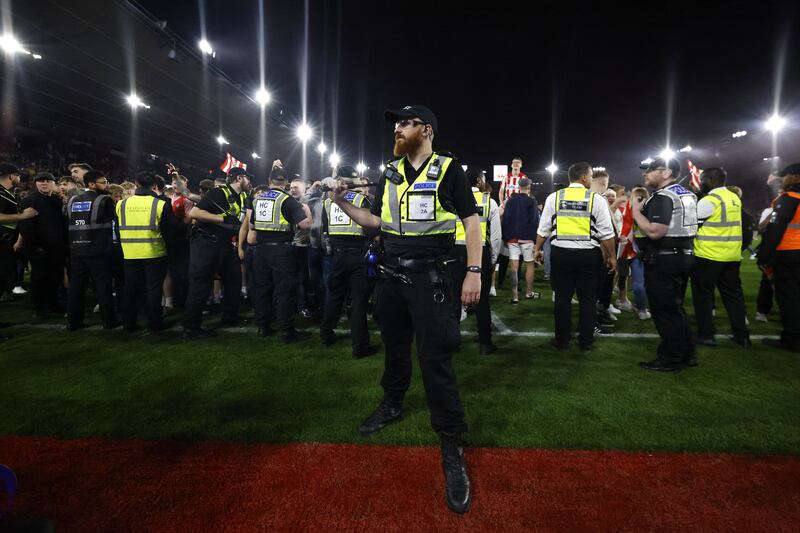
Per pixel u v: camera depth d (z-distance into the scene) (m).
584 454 2.26
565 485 2.00
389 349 2.46
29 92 15.56
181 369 3.52
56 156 17.94
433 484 2.01
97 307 5.92
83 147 19.59
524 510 1.83
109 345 4.18
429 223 2.09
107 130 20.38
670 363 3.43
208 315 5.58
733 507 1.85
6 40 11.96
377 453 2.27
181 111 19.22
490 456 2.24
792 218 3.84
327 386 3.17
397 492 1.95
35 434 2.47
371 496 1.92
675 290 3.37
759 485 2.00
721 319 5.33
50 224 5.32
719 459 2.21
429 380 2.07
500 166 7.61
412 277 2.12
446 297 2.12
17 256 6.15
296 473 2.09
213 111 19.86
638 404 2.84
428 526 1.74
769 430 2.49
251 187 5.61
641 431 2.49
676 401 2.89
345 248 3.78
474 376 3.38
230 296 4.94
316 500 1.90
